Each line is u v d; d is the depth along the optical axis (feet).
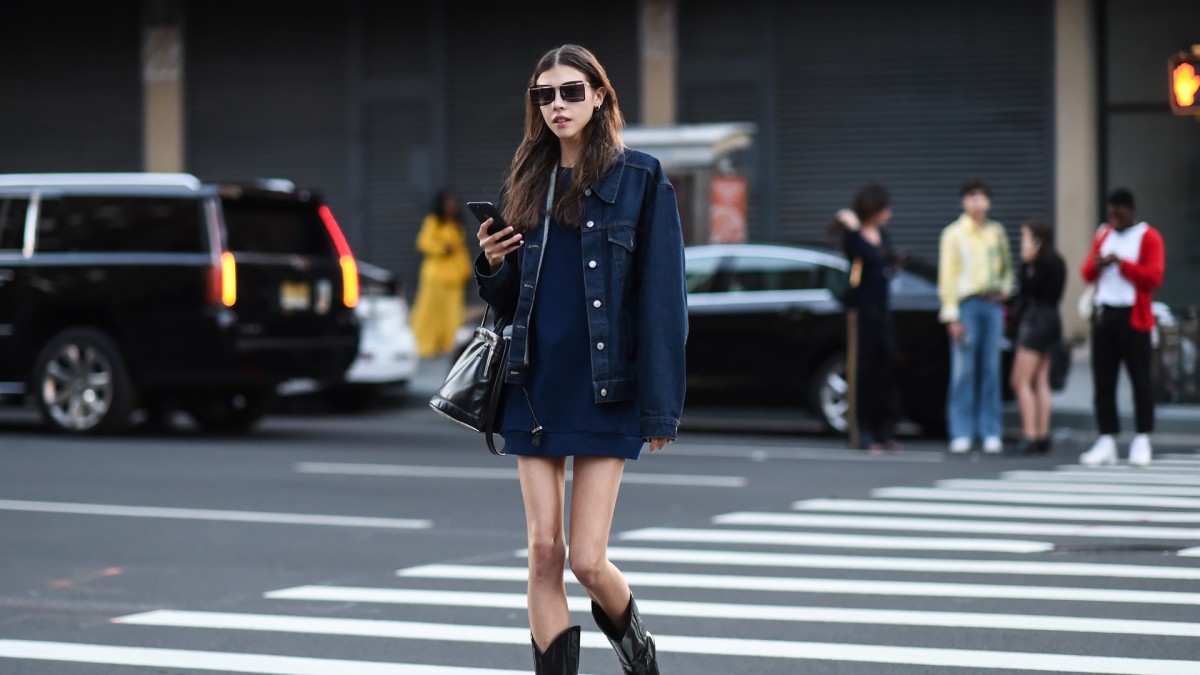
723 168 81.35
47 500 48.55
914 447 64.18
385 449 63.21
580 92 21.20
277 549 39.99
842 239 62.18
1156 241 55.52
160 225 64.85
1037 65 89.97
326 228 68.08
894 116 92.38
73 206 66.03
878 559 37.65
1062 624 30.25
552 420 21.20
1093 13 89.40
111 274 65.10
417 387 83.76
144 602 33.60
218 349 63.72
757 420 76.74
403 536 41.86
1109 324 56.24
